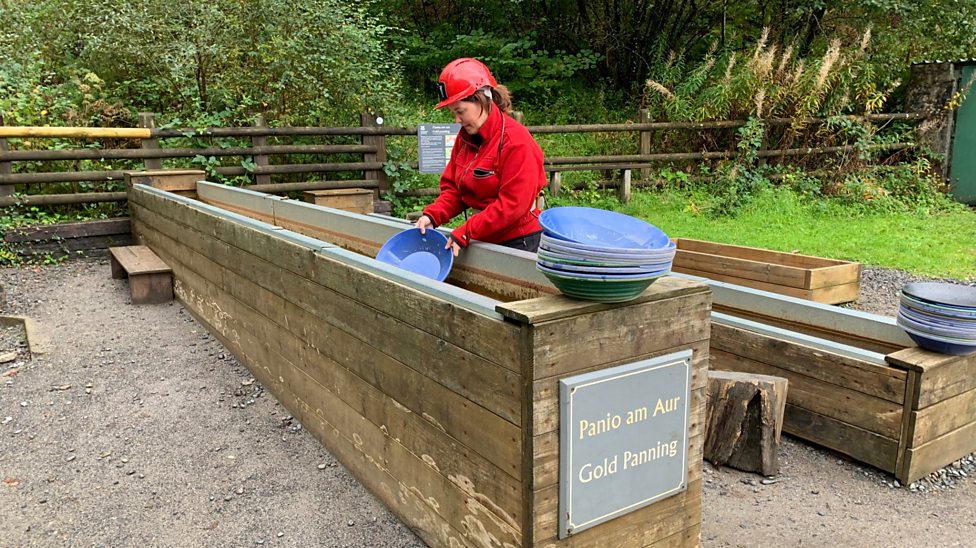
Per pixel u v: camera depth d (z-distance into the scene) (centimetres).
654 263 181
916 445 287
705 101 1037
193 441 331
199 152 788
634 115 1277
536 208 318
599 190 1013
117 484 294
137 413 361
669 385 203
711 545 252
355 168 870
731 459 310
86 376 409
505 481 193
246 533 259
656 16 1346
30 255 681
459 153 316
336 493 285
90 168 786
